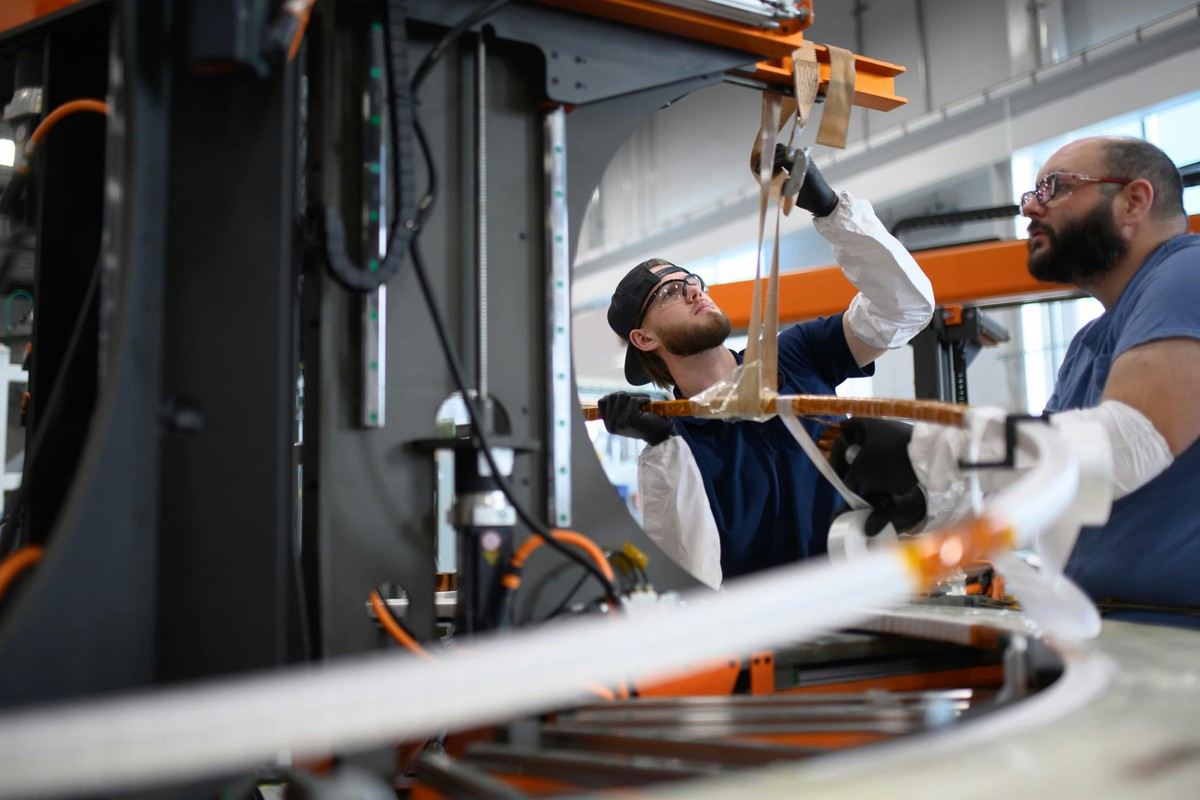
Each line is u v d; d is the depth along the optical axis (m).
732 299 3.20
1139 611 1.29
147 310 0.77
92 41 1.14
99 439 0.72
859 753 0.56
